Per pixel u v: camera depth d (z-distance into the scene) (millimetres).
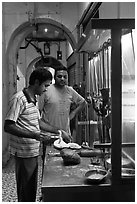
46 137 1979
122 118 1395
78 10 4473
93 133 2242
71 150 1858
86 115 2752
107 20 1288
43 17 4535
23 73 7414
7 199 2748
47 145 2254
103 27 1291
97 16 3139
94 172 1505
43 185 1364
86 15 3537
